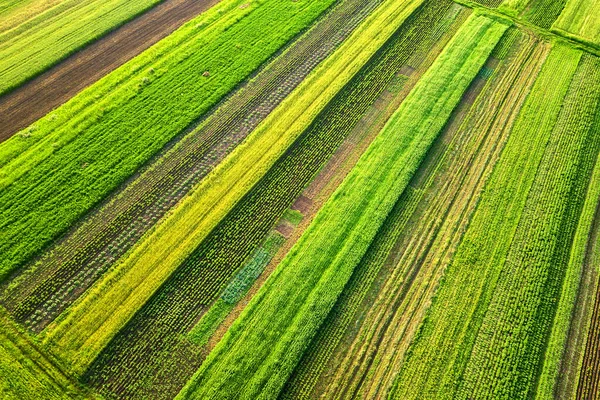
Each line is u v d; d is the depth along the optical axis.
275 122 31.30
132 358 22.19
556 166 29.70
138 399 21.20
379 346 23.16
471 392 21.78
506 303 24.28
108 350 22.31
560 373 22.53
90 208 26.88
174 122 30.84
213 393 21.19
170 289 24.31
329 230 26.47
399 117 31.91
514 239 26.55
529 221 27.27
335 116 32.06
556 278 25.31
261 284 24.73
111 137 29.81
